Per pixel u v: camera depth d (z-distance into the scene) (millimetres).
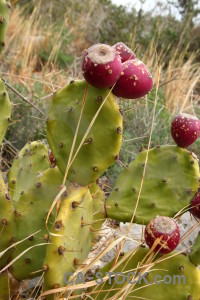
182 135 896
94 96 781
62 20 4879
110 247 854
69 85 815
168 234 790
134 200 928
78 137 814
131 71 757
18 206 988
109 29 4457
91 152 813
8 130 1963
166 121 2420
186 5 4570
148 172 926
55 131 833
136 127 2252
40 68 3689
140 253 877
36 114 2035
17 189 1127
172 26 4465
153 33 4176
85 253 883
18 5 4703
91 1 5055
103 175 1829
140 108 2418
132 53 853
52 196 979
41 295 791
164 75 3322
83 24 4668
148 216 920
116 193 940
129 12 4496
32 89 2527
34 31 3953
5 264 920
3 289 941
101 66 713
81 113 798
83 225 831
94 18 4707
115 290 880
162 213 917
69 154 828
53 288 793
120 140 808
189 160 911
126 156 1893
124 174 944
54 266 782
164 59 3947
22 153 1163
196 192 912
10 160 1787
